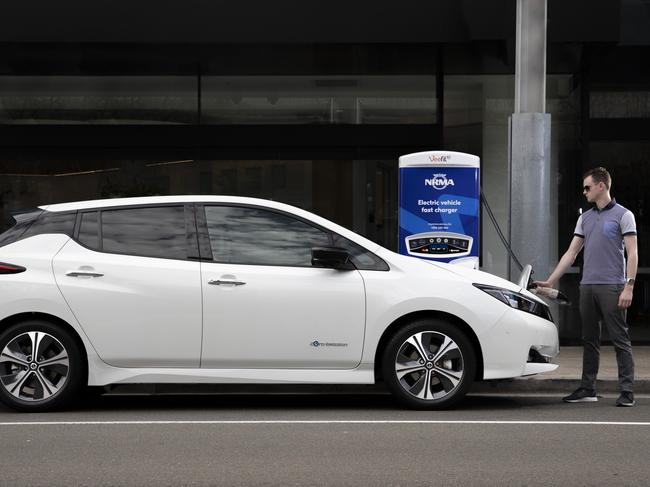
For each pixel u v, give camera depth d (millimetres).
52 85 17469
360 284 9898
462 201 12992
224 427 8953
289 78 17422
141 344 9844
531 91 13172
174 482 6777
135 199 10258
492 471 7125
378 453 7750
